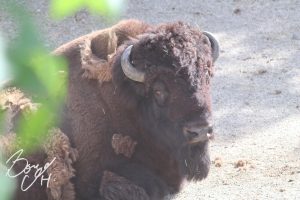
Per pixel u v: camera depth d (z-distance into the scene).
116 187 15.25
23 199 15.29
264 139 22.53
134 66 14.79
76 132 15.47
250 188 18.86
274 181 19.28
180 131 14.70
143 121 15.44
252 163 20.59
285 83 27.81
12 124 14.31
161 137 15.28
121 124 15.57
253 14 36.72
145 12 37.00
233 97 26.45
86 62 15.68
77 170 15.60
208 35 16.30
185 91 14.43
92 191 15.59
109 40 15.95
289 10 37.19
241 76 28.69
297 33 33.81
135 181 15.55
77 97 15.68
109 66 15.35
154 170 16.00
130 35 16.22
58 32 33.31
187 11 37.25
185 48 14.67
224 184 19.20
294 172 19.86
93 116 15.55
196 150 15.19
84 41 16.25
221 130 23.38
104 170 15.55
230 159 20.92
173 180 16.36
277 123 23.89
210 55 15.20
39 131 2.66
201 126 14.28
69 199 15.47
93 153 15.50
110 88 15.42
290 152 21.38
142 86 15.03
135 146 15.71
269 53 31.31
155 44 14.66
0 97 14.49
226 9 37.53
